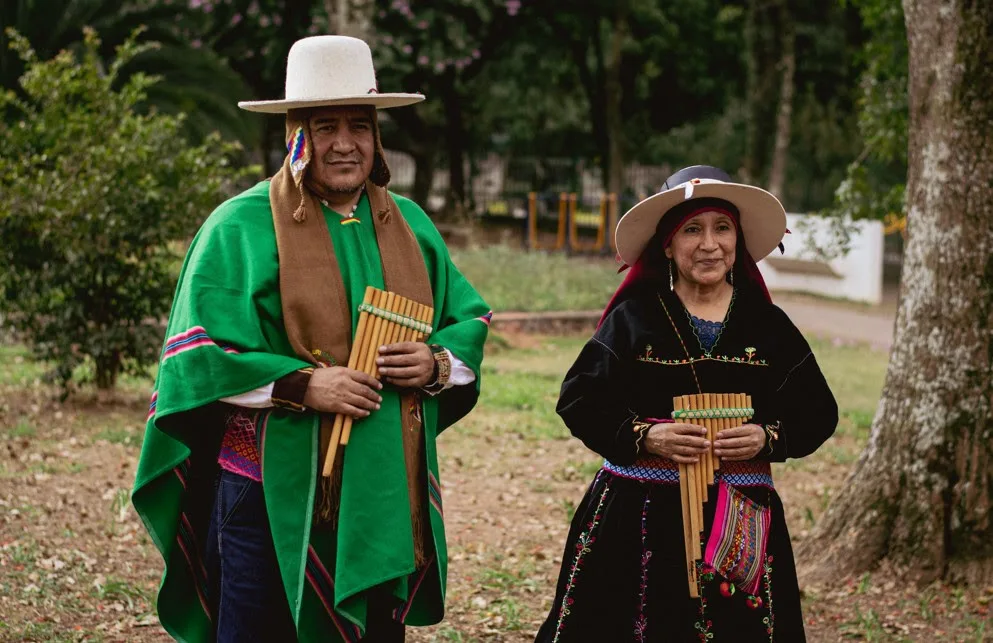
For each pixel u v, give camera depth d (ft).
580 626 11.38
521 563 18.72
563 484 23.81
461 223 75.66
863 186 32.71
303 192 11.08
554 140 100.78
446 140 85.66
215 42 64.80
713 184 10.91
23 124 27.71
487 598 17.13
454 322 11.71
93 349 27.17
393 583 10.79
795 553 18.42
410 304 10.92
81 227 26.09
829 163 90.53
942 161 16.74
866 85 32.78
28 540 18.38
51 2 51.90
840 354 42.50
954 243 16.72
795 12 78.23
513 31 73.87
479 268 52.65
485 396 32.14
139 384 31.22
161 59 54.24
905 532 17.01
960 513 16.75
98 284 27.14
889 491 17.21
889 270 74.28
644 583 11.08
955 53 16.47
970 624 15.70
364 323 10.73
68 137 27.50
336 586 10.44
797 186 91.61
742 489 11.19
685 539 10.89
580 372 11.32
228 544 10.77
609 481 11.45
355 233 11.24
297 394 10.53
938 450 16.87
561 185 103.60
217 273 10.80
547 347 42.37
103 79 28.45
